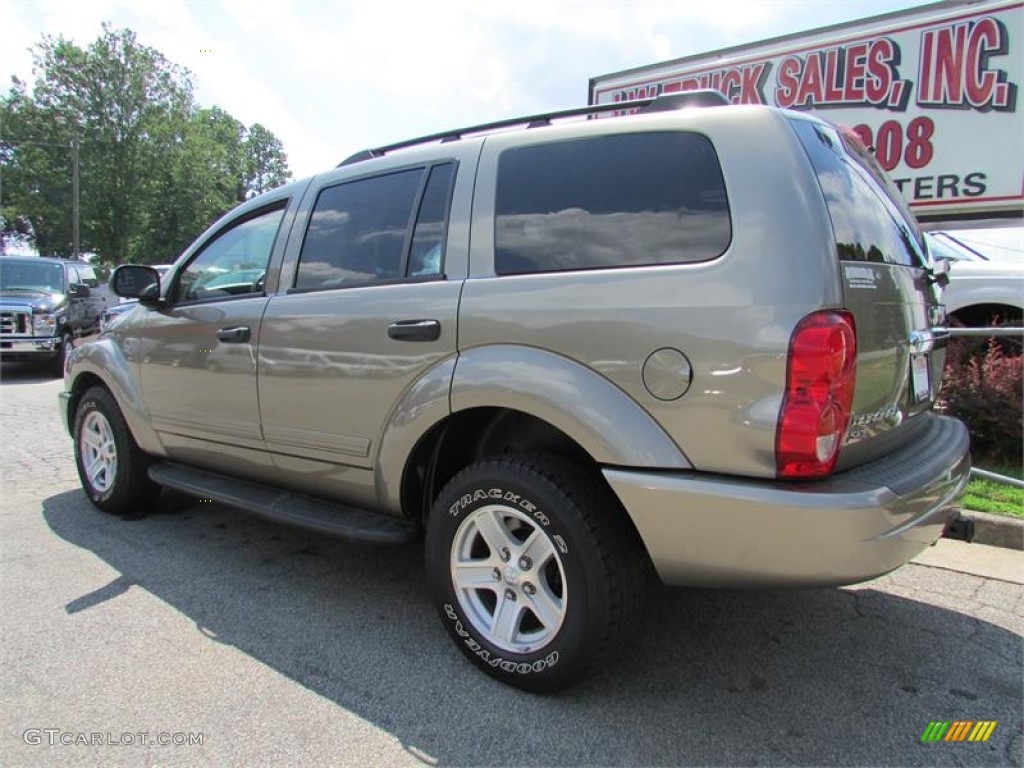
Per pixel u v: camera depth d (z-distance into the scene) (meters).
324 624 3.03
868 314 2.14
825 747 2.22
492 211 2.65
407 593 3.35
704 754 2.18
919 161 6.26
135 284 3.89
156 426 4.00
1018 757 2.17
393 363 2.78
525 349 2.42
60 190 39.06
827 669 2.67
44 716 2.37
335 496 3.20
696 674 2.62
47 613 3.12
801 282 1.99
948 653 2.78
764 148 2.13
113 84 39.34
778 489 1.99
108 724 2.33
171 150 41.72
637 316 2.20
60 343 11.56
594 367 2.27
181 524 4.32
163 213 42.28
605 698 2.47
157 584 3.43
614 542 2.32
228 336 3.44
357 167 3.20
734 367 2.03
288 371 3.18
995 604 3.19
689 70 7.68
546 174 2.55
